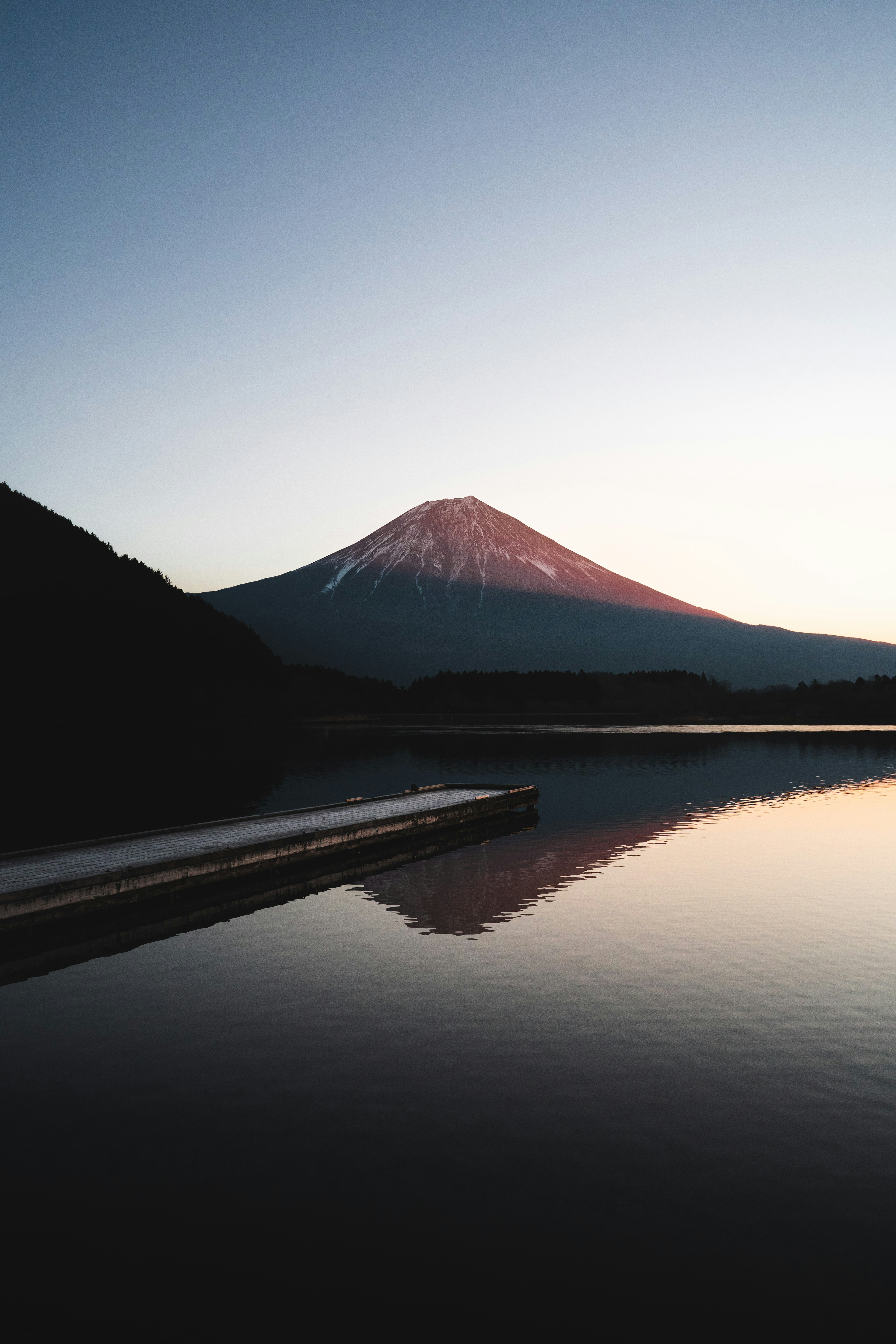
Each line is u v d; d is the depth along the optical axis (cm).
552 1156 654
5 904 1273
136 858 1638
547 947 1209
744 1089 762
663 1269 532
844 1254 545
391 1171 635
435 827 2275
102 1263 539
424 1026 914
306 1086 772
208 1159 652
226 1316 496
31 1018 950
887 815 2619
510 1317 495
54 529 14450
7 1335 477
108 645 11500
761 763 4731
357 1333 483
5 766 4403
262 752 5750
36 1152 664
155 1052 852
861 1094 753
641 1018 932
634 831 2302
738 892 1562
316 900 1529
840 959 1141
